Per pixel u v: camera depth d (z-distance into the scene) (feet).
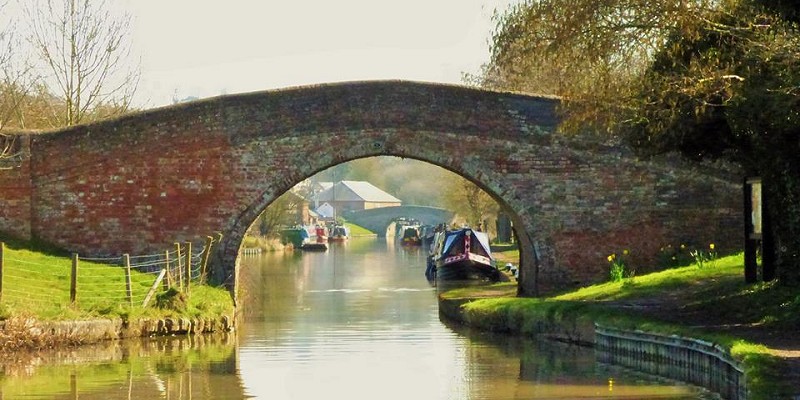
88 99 228.22
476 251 244.83
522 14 115.24
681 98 113.60
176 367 112.88
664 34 113.60
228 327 149.18
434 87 165.78
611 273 164.55
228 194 165.37
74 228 164.55
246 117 165.58
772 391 74.64
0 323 121.29
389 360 118.11
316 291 224.74
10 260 145.59
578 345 126.82
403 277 273.33
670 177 166.81
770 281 125.59
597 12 109.91
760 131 111.86
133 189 164.96
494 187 165.99
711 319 114.62
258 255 409.28
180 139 164.96
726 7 108.17
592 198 166.50
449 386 99.86
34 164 164.66
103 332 131.03
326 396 95.91
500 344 131.13
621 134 140.15
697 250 166.71
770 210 124.06
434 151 165.68
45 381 103.19
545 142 166.09
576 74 117.70
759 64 102.83
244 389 99.66
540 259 166.81
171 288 145.79
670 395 92.07
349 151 165.68
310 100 165.58
